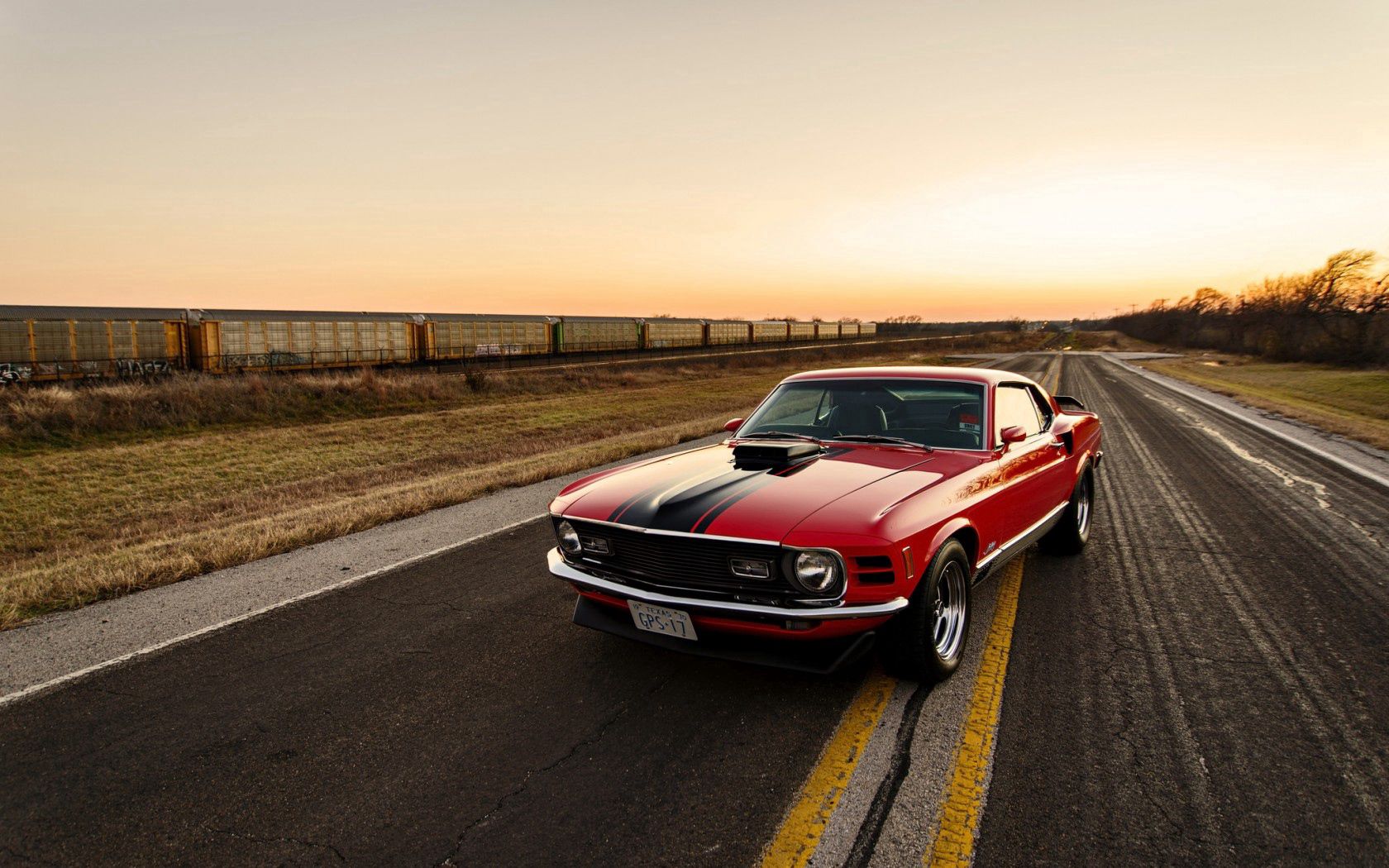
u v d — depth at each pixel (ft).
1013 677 10.95
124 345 77.46
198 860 7.20
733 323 209.15
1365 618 13.24
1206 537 19.13
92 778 8.68
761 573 9.41
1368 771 8.39
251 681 11.24
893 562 9.29
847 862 6.96
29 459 42.70
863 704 10.15
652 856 7.10
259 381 64.18
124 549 21.33
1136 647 12.01
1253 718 9.64
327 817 7.86
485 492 27.14
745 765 8.66
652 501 10.61
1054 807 7.79
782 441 13.97
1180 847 7.13
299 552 19.01
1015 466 13.15
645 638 10.50
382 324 107.65
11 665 11.95
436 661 11.85
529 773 8.61
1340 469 28.99
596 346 154.30
